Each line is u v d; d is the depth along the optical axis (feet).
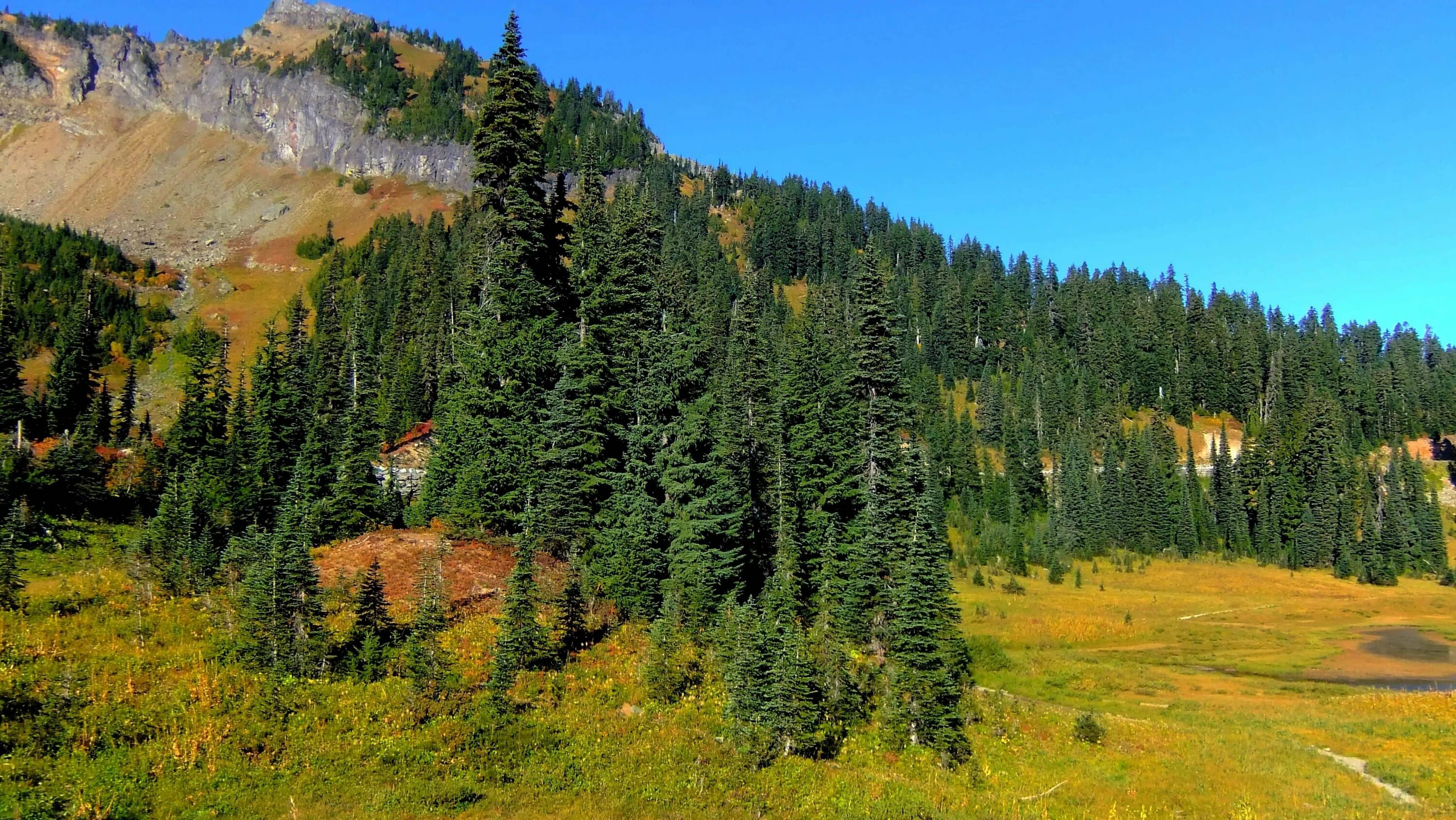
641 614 99.19
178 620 79.71
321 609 74.38
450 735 63.52
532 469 109.81
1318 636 194.70
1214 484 361.51
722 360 193.16
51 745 53.88
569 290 129.49
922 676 84.12
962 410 423.64
